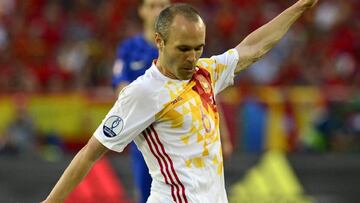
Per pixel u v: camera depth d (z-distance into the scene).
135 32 52.06
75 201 26.94
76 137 40.56
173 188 11.98
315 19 54.31
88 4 54.91
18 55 50.66
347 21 54.56
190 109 11.81
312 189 30.69
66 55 50.09
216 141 12.12
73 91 43.12
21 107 39.69
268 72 47.78
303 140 40.28
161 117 11.80
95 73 47.12
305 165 31.64
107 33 52.31
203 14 53.97
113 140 11.88
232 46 51.34
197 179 11.91
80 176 12.07
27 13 54.31
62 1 54.91
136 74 19.23
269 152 37.69
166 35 11.43
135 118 11.77
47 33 52.31
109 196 27.53
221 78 12.69
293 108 40.72
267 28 13.18
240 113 39.25
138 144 12.28
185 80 11.93
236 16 54.06
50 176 30.86
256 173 30.00
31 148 38.97
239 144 39.12
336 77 48.53
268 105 40.53
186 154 11.86
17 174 30.75
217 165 12.12
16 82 43.56
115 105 11.97
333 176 31.36
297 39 51.81
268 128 39.94
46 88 44.12
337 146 40.62
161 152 11.95
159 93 11.73
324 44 52.19
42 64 49.47
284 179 30.25
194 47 11.38
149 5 18.81
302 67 49.03
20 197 30.19
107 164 29.17
